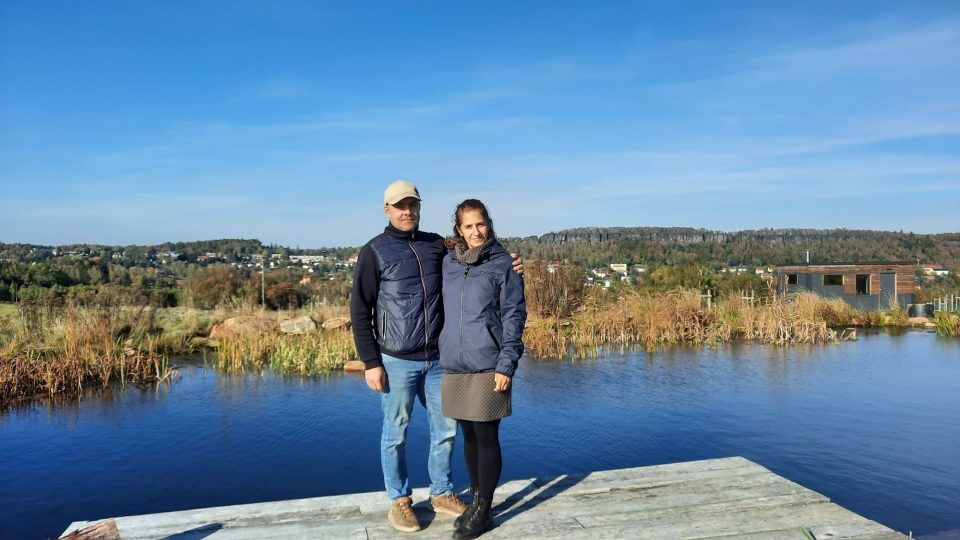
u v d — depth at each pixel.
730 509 4.16
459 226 3.84
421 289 3.87
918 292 31.48
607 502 4.30
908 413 9.63
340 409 10.10
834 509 4.15
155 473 7.18
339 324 19.27
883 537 3.72
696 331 18.89
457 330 3.71
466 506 4.09
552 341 16.89
